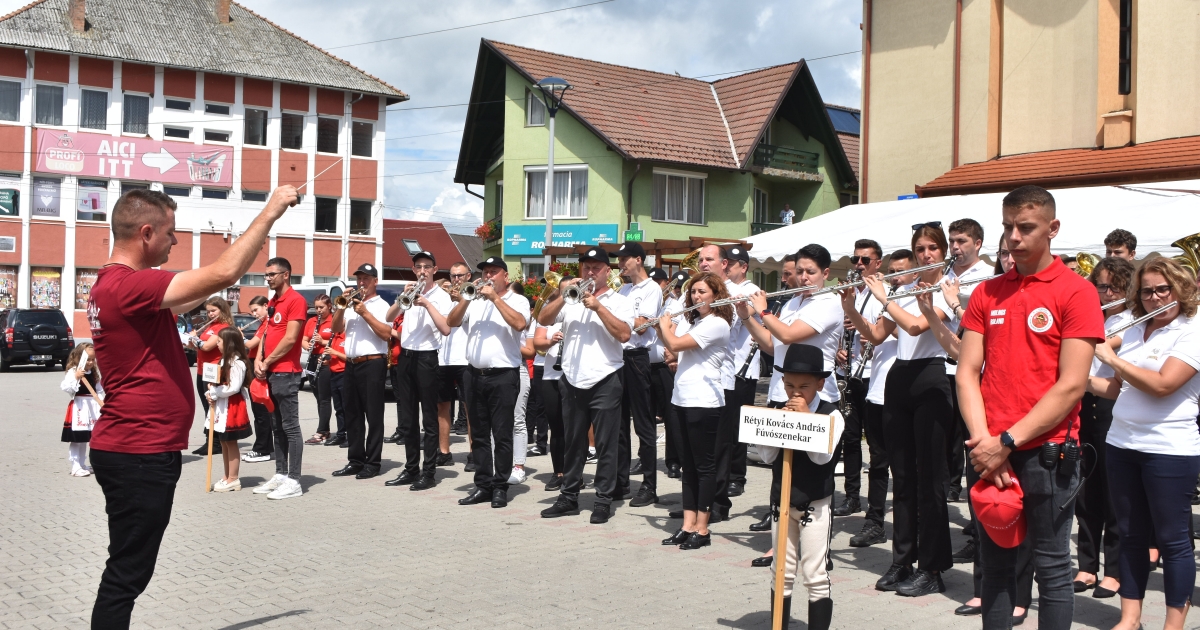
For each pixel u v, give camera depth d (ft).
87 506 28.07
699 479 23.11
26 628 17.04
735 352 27.96
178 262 122.52
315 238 130.31
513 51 101.24
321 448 40.83
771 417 15.02
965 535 23.91
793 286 26.61
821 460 15.33
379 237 135.13
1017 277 13.35
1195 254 21.54
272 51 130.82
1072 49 49.44
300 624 17.21
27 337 88.63
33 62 115.34
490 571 20.88
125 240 14.42
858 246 24.07
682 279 32.01
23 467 35.29
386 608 18.16
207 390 30.60
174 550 22.67
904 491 19.43
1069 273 13.04
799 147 107.96
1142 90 46.47
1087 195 35.86
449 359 30.71
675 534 23.61
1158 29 45.93
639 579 20.27
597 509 26.03
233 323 31.27
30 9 119.24
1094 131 48.42
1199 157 42.93
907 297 20.02
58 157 116.98
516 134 102.27
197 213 123.75
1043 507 12.93
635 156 93.81
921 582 19.24
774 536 16.25
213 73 124.06
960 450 27.45
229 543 23.39
